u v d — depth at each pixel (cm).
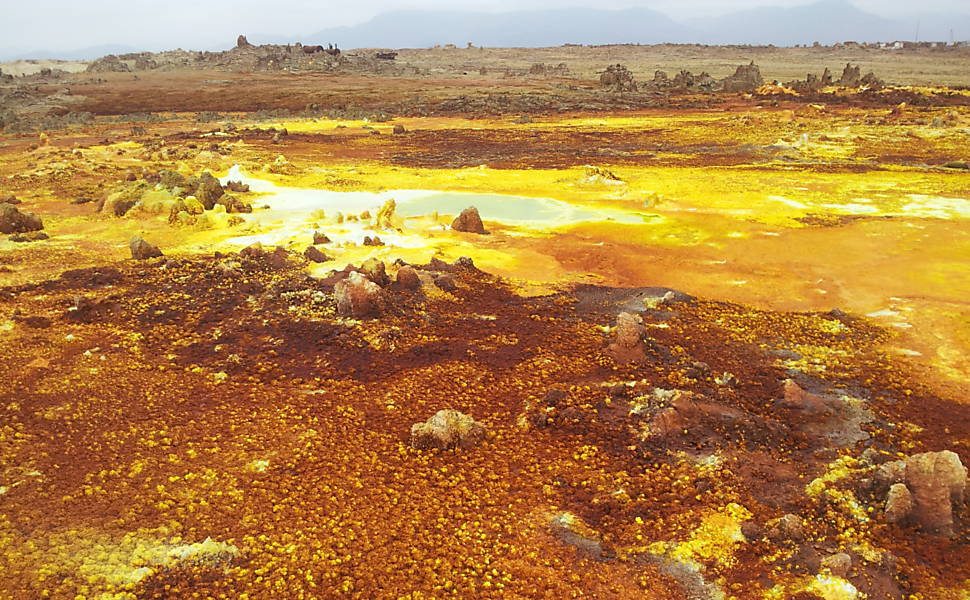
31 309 2250
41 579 1080
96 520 1235
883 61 17275
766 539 1218
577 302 2502
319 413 1662
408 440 1559
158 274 2648
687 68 16075
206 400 1711
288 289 2472
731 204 3941
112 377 1803
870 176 4762
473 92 10938
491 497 1355
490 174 4997
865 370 1942
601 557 1194
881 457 1484
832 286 2625
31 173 4625
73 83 12081
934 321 2258
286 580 1109
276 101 10219
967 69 14862
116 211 3597
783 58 18525
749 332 2212
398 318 2245
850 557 1145
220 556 1162
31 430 1527
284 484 1366
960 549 1205
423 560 1167
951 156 5462
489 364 1964
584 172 4900
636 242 3231
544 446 1545
